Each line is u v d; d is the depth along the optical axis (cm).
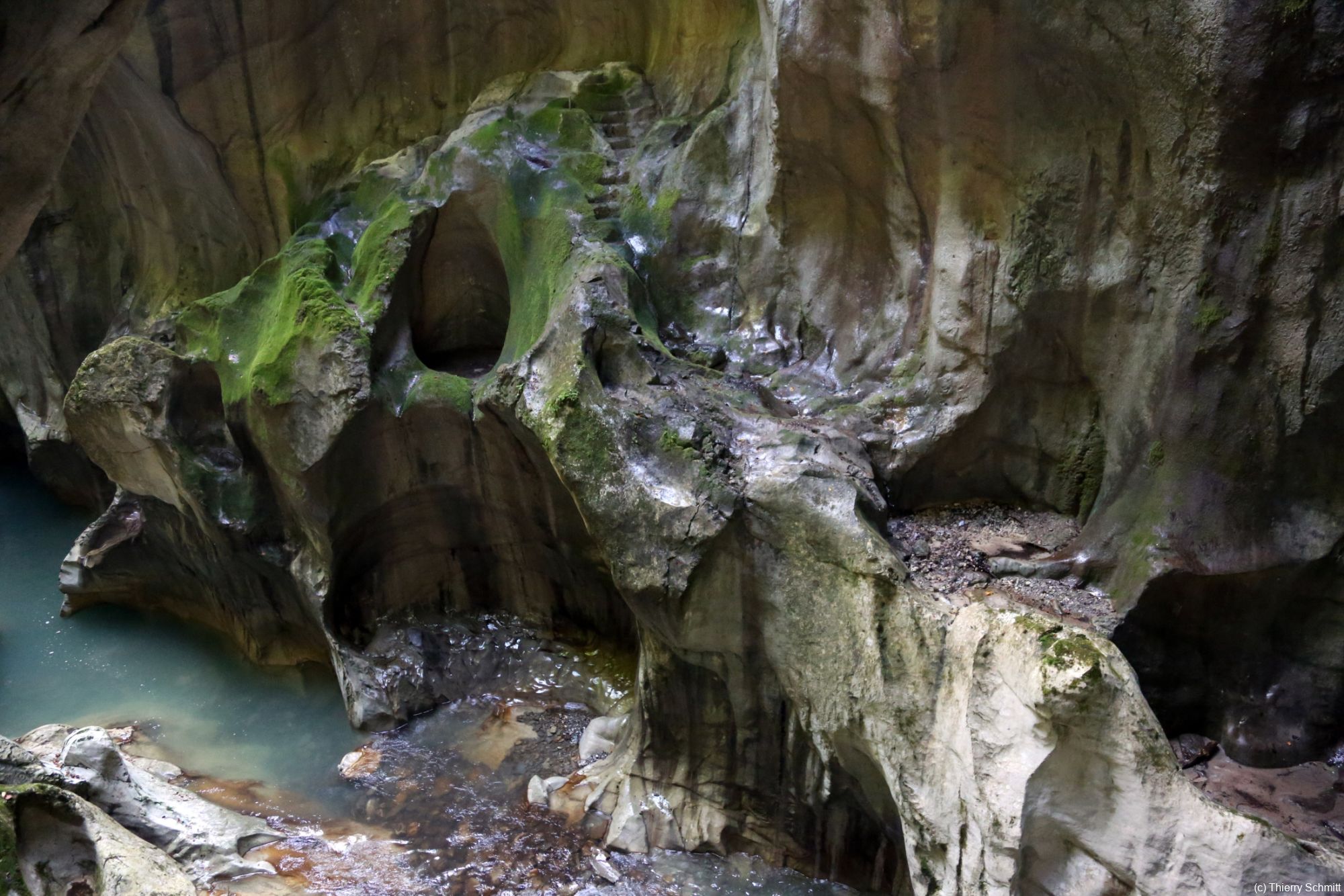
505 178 578
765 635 440
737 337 532
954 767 366
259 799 549
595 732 548
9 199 379
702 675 470
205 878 480
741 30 568
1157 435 404
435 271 612
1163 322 397
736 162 545
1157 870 326
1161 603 395
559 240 545
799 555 420
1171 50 358
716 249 548
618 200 565
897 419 468
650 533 445
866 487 436
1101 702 320
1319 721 389
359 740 589
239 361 608
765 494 426
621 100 614
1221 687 402
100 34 367
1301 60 339
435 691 603
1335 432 371
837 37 432
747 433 459
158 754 594
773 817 473
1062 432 452
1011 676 339
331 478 573
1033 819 339
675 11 601
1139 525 407
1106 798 333
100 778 504
